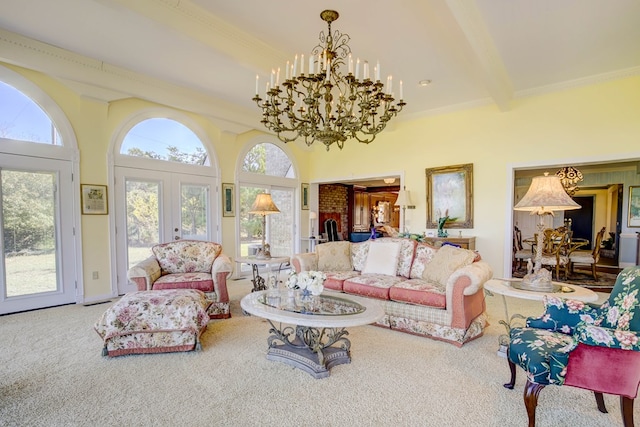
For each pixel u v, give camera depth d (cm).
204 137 571
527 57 395
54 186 413
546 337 189
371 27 334
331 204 950
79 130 431
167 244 419
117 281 467
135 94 460
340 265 432
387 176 660
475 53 334
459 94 518
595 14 307
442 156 586
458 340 294
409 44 366
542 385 169
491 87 421
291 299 275
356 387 221
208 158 581
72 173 426
